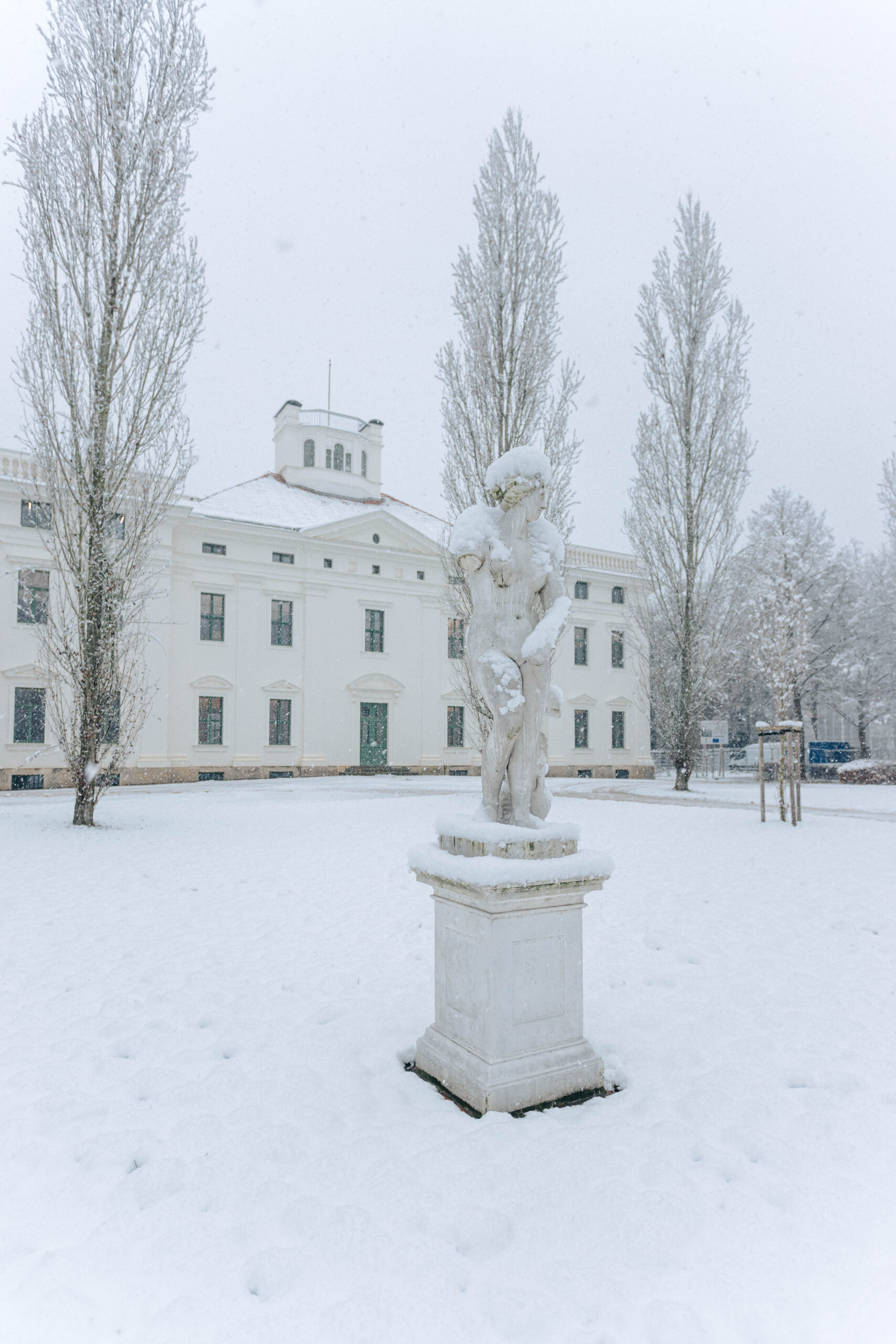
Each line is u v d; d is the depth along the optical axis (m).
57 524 13.46
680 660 23.92
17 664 23.22
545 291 17.17
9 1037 4.16
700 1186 2.73
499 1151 2.97
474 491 17.27
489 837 3.42
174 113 13.70
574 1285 2.22
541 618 3.97
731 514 23.31
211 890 7.97
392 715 31.83
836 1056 3.87
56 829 12.83
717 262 23.36
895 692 36.06
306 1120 3.26
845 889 7.91
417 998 4.77
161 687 26.06
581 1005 3.69
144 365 13.53
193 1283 2.26
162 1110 3.35
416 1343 2.01
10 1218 2.61
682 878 8.49
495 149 17.23
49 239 13.02
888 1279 2.24
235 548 28.73
